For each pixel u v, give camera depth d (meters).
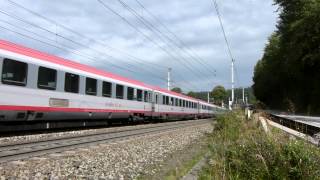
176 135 23.58
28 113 18.05
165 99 42.44
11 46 17.09
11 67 16.81
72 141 16.44
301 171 6.72
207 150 14.27
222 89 106.12
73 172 10.44
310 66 55.06
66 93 21.23
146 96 35.75
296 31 52.88
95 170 10.97
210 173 8.40
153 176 11.09
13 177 9.36
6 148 13.26
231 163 7.96
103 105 26.08
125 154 14.41
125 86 30.27
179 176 9.95
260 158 7.34
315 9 49.81
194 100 57.62
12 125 17.86
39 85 18.73
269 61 85.12
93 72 24.80
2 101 16.31
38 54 18.97
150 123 38.84
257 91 107.31
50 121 20.38
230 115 20.50
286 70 64.12
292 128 12.55
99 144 16.36
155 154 15.12
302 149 7.00
